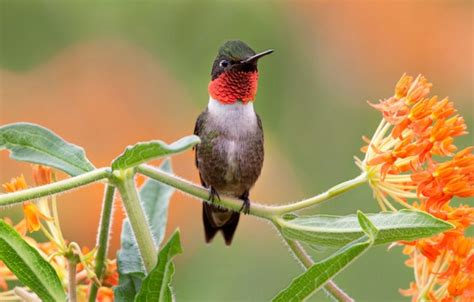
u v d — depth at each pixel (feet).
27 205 16.66
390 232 15.06
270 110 48.55
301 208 17.15
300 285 14.57
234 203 17.06
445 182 16.66
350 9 50.42
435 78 51.26
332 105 49.26
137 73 47.29
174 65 48.26
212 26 49.39
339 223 16.72
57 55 47.21
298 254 17.11
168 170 19.38
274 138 47.24
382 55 50.24
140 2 48.85
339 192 17.19
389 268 42.09
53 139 16.05
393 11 50.75
